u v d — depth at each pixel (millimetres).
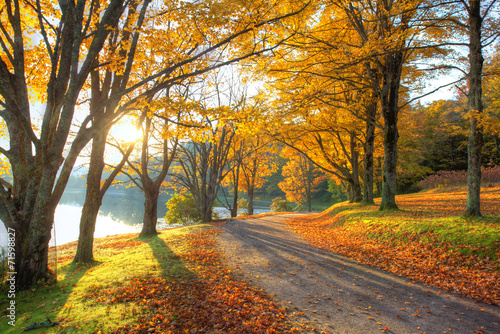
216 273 6906
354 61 9688
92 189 8555
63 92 5602
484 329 3990
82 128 5402
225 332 3984
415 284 5918
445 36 9938
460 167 33312
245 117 6824
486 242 6496
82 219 8461
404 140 25984
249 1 5453
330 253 9133
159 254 9031
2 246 5102
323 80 11641
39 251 5391
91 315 4363
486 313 4445
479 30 8391
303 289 5840
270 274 6934
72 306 4695
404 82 14094
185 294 5410
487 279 5469
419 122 31172
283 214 27750
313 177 44062
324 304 5051
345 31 11594
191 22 5996
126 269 7016
